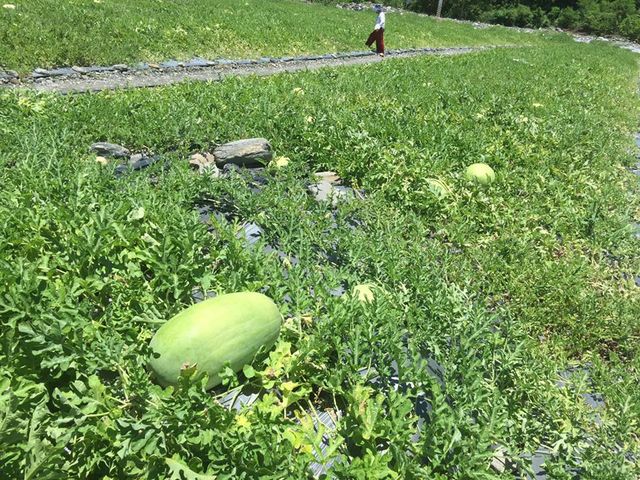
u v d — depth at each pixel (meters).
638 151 10.75
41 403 2.83
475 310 4.29
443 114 10.62
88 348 3.28
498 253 5.71
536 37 49.12
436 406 3.23
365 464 2.82
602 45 47.97
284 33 21.34
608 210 7.16
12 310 3.30
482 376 3.84
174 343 3.22
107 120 7.72
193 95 9.61
